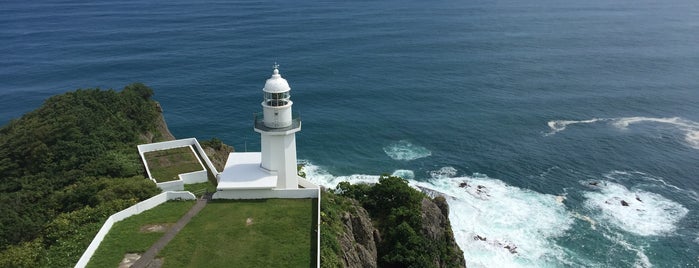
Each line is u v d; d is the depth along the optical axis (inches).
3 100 4404.5
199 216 1758.1
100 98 3031.5
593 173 3159.5
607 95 4490.7
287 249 1565.0
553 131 3777.1
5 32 7465.6
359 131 3796.8
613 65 5403.5
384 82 4896.7
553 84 4813.0
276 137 1925.4
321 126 3873.0
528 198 2878.9
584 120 3976.4
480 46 6323.8
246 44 6510.8
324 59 5708.7
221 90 4667.8
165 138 3125.0
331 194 2055.9
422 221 2105.1
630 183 3041.3
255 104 4343.0
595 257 2406.5
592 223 2650.1
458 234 2532.0
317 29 7534.5
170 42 6668.3
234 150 3238.2
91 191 1935.3
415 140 3659.0
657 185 3016.7
